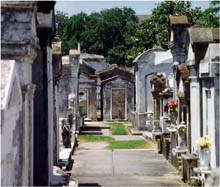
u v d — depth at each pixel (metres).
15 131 10.78
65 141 29.17
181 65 23.38
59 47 22.86
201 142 17.89
